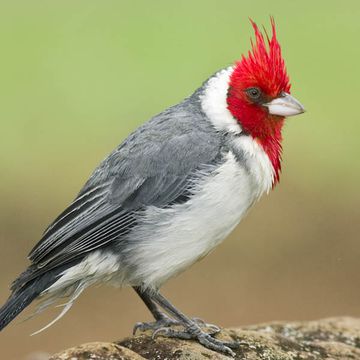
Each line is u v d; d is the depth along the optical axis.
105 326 15.69
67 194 19.50
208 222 9.49
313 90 23.31
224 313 15.89
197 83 23.67
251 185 9.66
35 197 19.30
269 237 17.66
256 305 16.11
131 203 9.63
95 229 9.60
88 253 9.59
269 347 9.50
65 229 9.60
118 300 16.47
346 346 9.80
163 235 9.49
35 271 9.48
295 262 17.09
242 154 9.62
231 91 9.86
